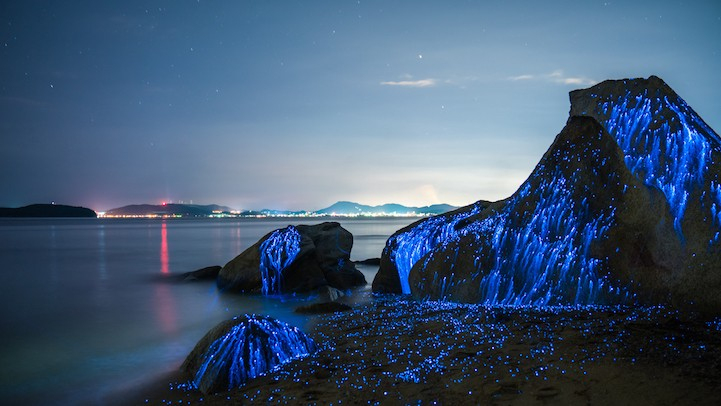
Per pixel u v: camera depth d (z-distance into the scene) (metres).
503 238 10.60
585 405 4.59
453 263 11.41
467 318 8.69
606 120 10.03
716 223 7.79
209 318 13.02
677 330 6.37
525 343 6.63
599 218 9.22
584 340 6.33
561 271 9.44
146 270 25.28
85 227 115.25
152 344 10.41
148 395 7.00
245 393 6.38
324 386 6.20
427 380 5.88
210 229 99.62
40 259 31.77
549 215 9.96
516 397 5.01
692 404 4.26
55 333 11.52
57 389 7.52
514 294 10.02
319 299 15.11
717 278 7.48
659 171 8.70
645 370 5.09
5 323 12.67
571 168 9.87
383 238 59.28
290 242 17.19
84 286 19.38
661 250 8.18
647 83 9.69
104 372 8.37
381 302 13.48
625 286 8.53
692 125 8.93
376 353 7.43
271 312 13.19
